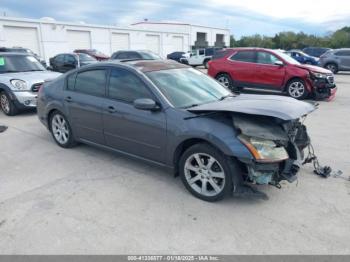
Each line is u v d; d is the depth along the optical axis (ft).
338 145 16.99
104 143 14.35
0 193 11.68
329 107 27.96
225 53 36.63
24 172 13.62
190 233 9.13
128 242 8.76
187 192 11.63
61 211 10.37
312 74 30.40
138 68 13.05
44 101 17.01
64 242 8.77
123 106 12.86
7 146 17.25
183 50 150.20
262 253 8.28
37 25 91.30
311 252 8.29
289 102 11.67
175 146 11.30
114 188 12.00
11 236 9.06
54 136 17.13
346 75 62.80
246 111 9.98
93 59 56.49
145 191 11.73
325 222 9.60
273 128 10.26
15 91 23.93
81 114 14.87
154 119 11.78
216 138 10.09
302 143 12.35
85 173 13.43
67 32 99.55
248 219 9.80
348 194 11.33
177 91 12.43
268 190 11.64
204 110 10.62
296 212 10.17
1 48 60.39
